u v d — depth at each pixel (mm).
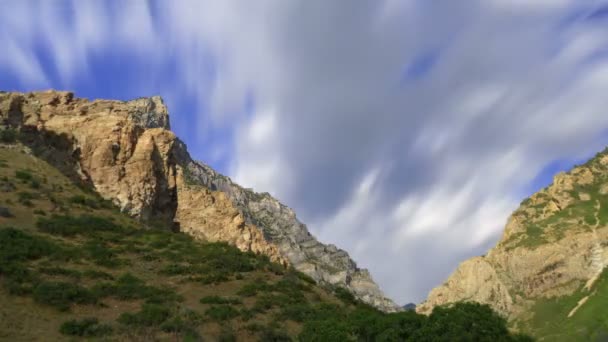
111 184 92750
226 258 68000
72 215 72812
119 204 89812
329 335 36719
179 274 59906
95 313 44469
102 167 94375
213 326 44406
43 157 90375
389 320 37844
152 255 65000
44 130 96000
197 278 58750
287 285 61938
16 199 70438
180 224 102500
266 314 50500
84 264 56312
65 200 77938
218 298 52062
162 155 107125
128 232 73812
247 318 47344
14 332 37031
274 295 56719
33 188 76500
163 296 50594
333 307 55688
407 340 35375
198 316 45688
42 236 61344
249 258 72125
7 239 55312
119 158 97500
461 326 35375
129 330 40469
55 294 44406
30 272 48969
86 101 109562
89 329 39469
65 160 93062
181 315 45344
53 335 38188
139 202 92250
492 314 38375
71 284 47469
